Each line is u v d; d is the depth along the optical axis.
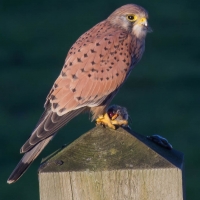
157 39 20.91
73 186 6.14
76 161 6.17
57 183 6.14
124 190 6.11
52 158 6.23
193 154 14.88
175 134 15.69
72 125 15.70
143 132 15.84
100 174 6.10
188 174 14.40
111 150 6.18
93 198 6.14
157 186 6.08
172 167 6.05
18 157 14.91
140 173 6.07
